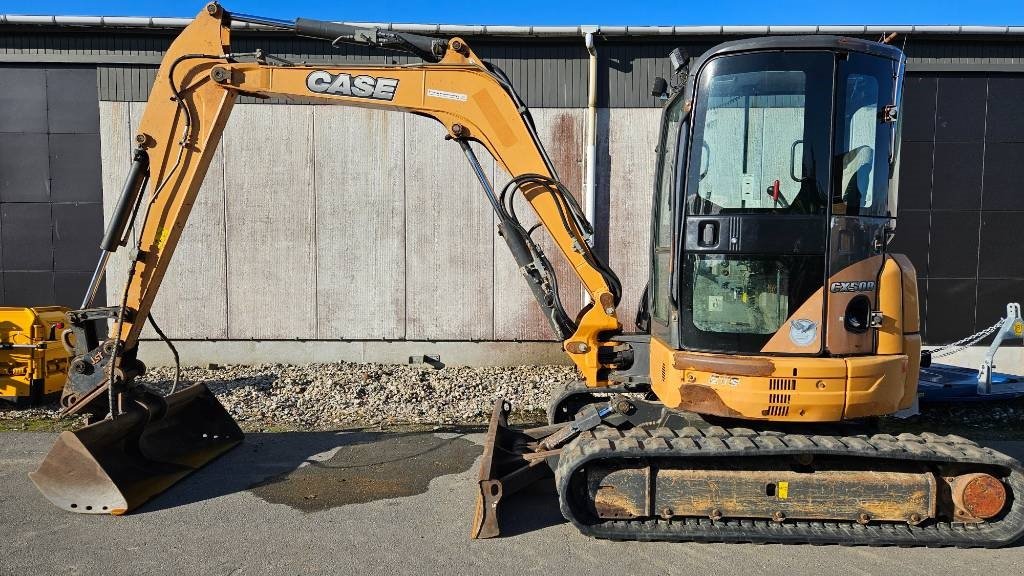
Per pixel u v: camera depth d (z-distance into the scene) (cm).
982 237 862
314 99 504
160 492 466
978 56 845
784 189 402
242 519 430
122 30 860
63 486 439
